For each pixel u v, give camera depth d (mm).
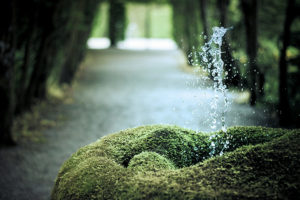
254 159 1230
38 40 8164
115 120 7230
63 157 5164
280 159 1190
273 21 8039
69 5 8766
